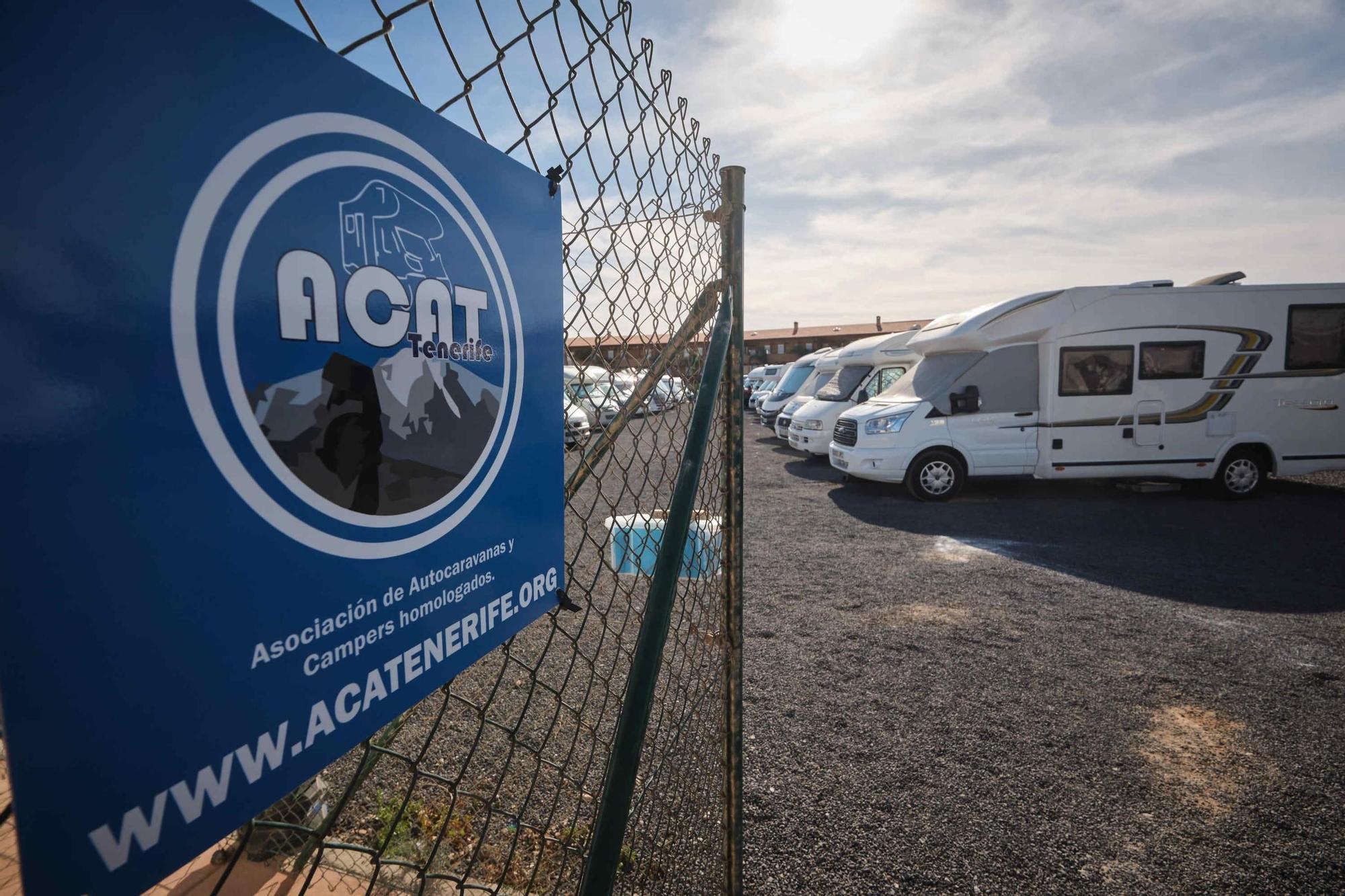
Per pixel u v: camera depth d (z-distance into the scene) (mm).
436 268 738
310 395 585
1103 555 6188
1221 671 3756
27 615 407
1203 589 5176
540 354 964
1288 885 2234
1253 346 8094
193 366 492
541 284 967
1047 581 5453
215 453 510
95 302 434
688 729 1855
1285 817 2553
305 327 578
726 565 1838
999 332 8438
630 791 979
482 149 822
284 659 578
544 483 991
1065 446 8336
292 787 594
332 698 629
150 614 473
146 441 464
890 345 11102
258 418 541
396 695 711
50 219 412
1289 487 9438
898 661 3930
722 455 1823
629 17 1259
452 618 796
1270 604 4840
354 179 627
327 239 597
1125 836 2461
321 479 601
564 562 1060
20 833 411
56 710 426
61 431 419
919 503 8656
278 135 553
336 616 626
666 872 1853
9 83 393
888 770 2844
